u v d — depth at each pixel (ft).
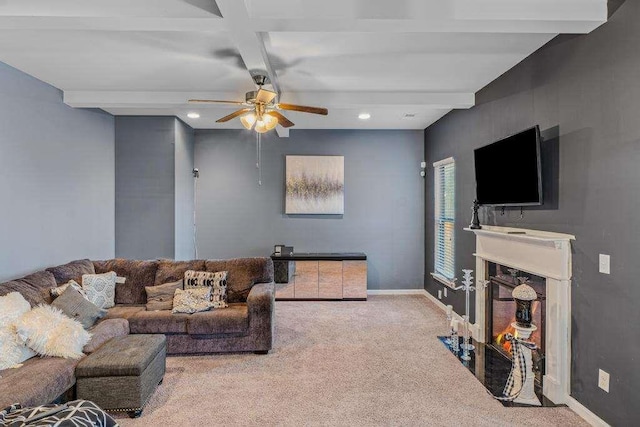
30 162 11.66
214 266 13.28
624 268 6.96
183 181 18.04
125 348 8.82
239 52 9.66
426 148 19.34
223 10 6.72
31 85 11.64
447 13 7.15
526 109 10.12
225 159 19.57
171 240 16.87
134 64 10.63
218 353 11.57
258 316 11.50
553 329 8.70
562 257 8.41
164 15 7.01
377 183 19.67
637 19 6.63
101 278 12.26
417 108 13.94
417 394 9.10
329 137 19.66
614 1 7.09
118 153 16.72
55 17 6.99
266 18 7.05
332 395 9.06
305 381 9.78
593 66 7.66
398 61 10.38
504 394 8.98
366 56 10.03
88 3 6.95
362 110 15.46
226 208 19.61
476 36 8.84
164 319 11.30
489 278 12.24
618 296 7.11
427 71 11.16
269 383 9.68
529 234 9.69
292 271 18.11
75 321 9.23
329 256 18.17
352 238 19.67
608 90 7.28
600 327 7.55
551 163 9.04
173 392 9.21
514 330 10.38
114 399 8.07
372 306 17.11
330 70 11.08
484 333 12.34
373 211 19.70
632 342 6.81
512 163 10.14
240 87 12.77
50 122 12.55
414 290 19.69
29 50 9.64
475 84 12.42
